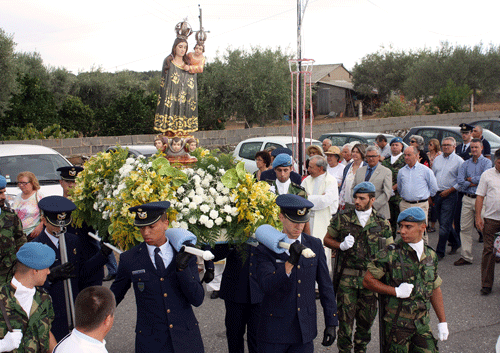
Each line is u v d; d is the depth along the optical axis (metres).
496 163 6.00
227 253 4.25
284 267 3.10
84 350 2.37
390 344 3.50
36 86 21.64
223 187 4.08
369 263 3.58
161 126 5.23
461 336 4.93
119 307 5.80
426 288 3.43
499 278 6.67
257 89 25.42
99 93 35.94
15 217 4.41
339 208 7.23
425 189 7.08
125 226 3.71
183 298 3.18
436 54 36.81
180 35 5.28
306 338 3.27
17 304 2.71
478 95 37.47
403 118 22.47
